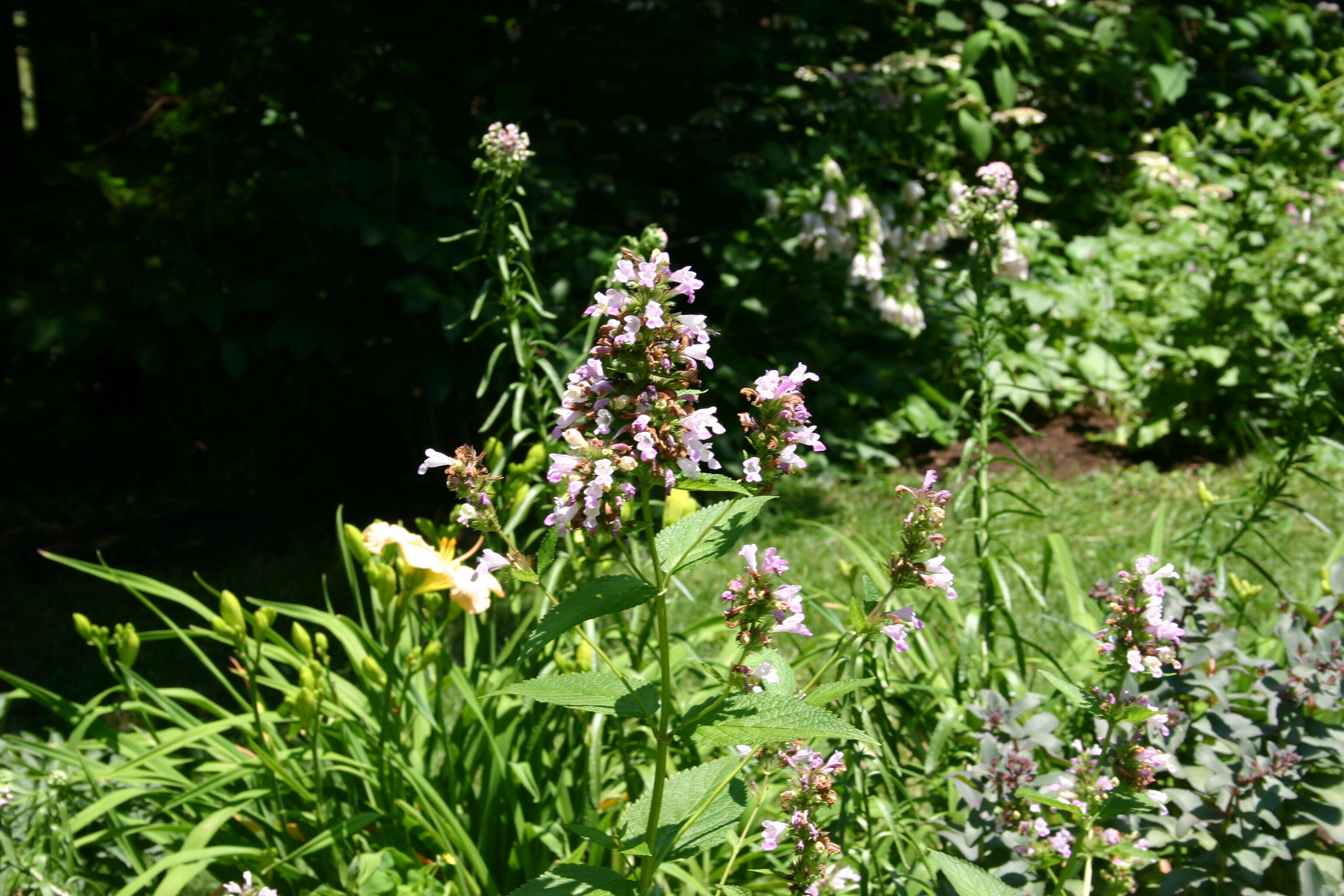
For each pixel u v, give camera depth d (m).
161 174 6.93
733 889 1.61
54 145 7.57
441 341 5.71
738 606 1.45
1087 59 7.80
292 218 5.97
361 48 6.57
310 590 4.69
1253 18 8.04
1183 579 2.42
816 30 6.81
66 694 3.83
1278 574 4.37
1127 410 6.34
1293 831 2.02
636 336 1.33
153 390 6.39
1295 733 2.07
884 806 1.95
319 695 2.12
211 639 4.28
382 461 6.34
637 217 6.04
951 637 3.24
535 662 2.39
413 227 5.51
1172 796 2.01
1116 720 1.71
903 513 1.58
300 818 2.29
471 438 6.21
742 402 6.02
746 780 2.06
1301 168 6.79
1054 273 6.87
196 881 2.50
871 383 6.31
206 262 5.93
